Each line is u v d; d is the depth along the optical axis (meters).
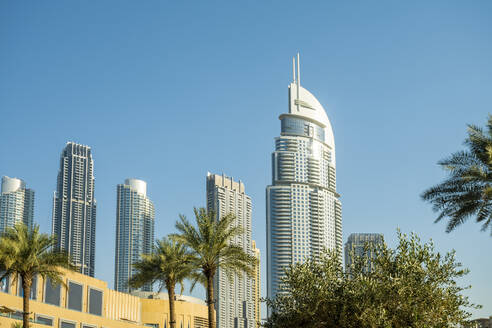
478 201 33.09
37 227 50.47
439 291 26.73
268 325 30.14
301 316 28.59
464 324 26.61
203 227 48.12
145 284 62.47
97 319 90.69
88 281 94.88
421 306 26.45
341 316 27.25
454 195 33.50
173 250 61.50
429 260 27.34
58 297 85.44
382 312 26.00
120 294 106.94
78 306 90.81
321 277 30.19
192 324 119.69
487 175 32.66
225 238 48.34
